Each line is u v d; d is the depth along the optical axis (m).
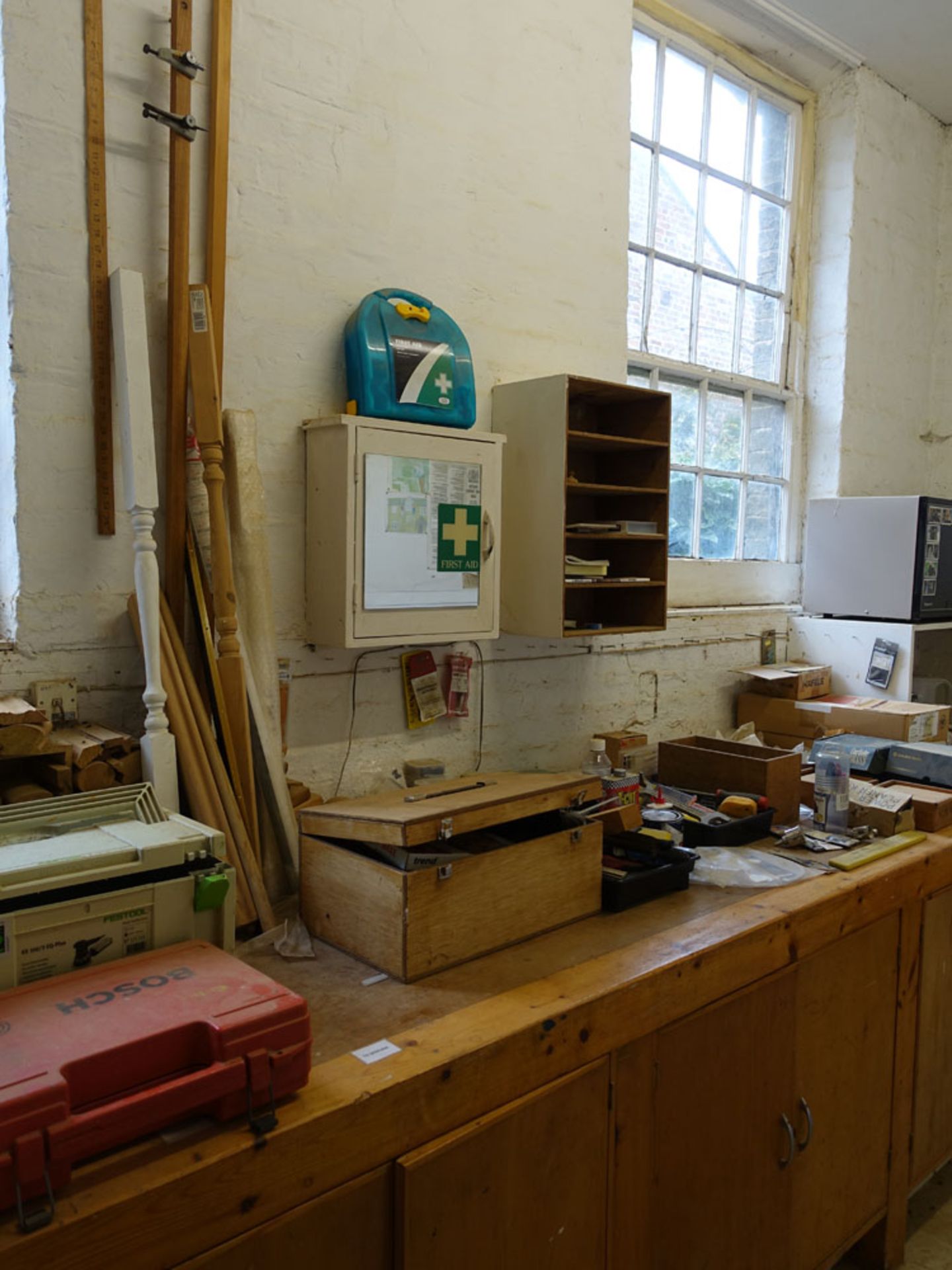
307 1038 1.11
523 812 1.62
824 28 3.15
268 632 1.84
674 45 3.03
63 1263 0.90
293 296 1.97
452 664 2.30
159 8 1.73
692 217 3.15
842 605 3.20
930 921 2.17
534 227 2.45
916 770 2.55
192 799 1.66
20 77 1.58
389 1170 1.17
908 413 3.80
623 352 2.73
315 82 1.98
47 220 1.63
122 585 1.75
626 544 2.55
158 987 1.14
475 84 2.28
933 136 3.78
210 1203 1.01
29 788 1.54
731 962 1.63
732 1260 1.72
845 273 3.44
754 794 2.36
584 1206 1.42
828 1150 1.93
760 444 3.47
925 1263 2.18
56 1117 0.93
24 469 1.63
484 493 2.14
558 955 1.55
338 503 1.93
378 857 1.58
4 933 1.13
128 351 1.62
